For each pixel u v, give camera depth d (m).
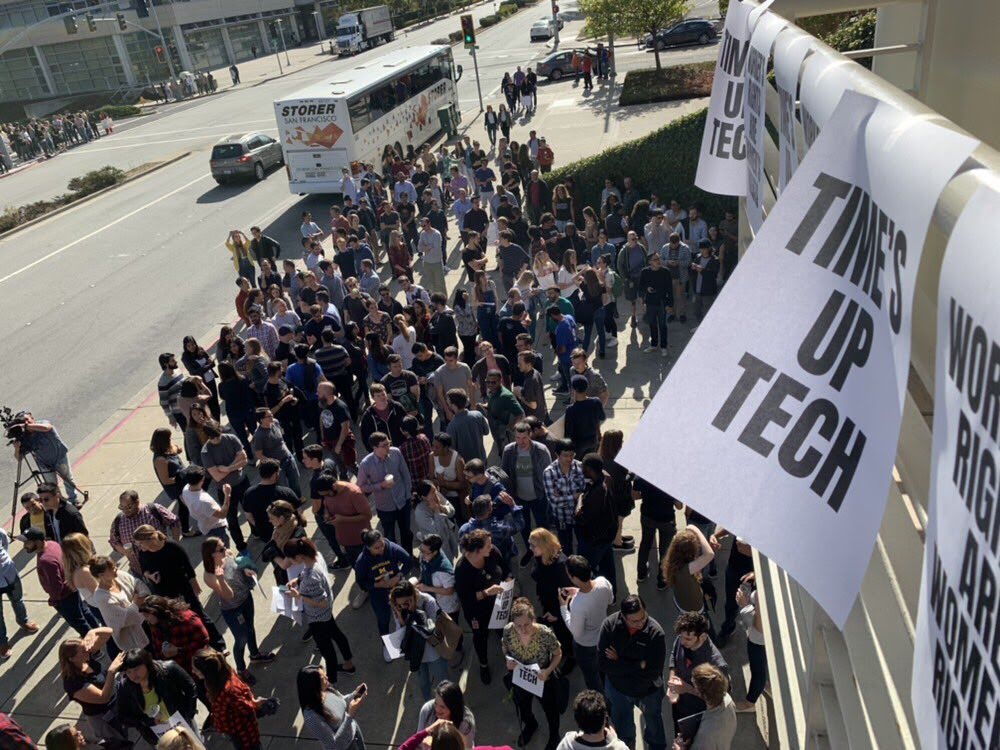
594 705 4.75
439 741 4.65
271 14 75.81
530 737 6.51
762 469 2.42
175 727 5.74
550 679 5.99
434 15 78.50
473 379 9.92
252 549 9.55
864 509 2.07
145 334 16.86
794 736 5.32
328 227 21.81
